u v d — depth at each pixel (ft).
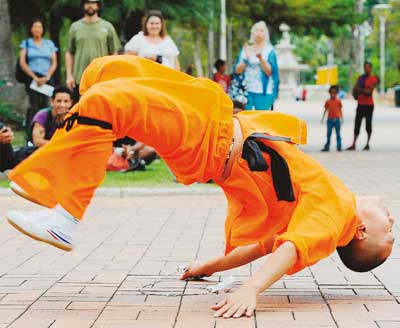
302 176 19.29
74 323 17.98
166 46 44.73
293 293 20.90
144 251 26.48
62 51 95.81
